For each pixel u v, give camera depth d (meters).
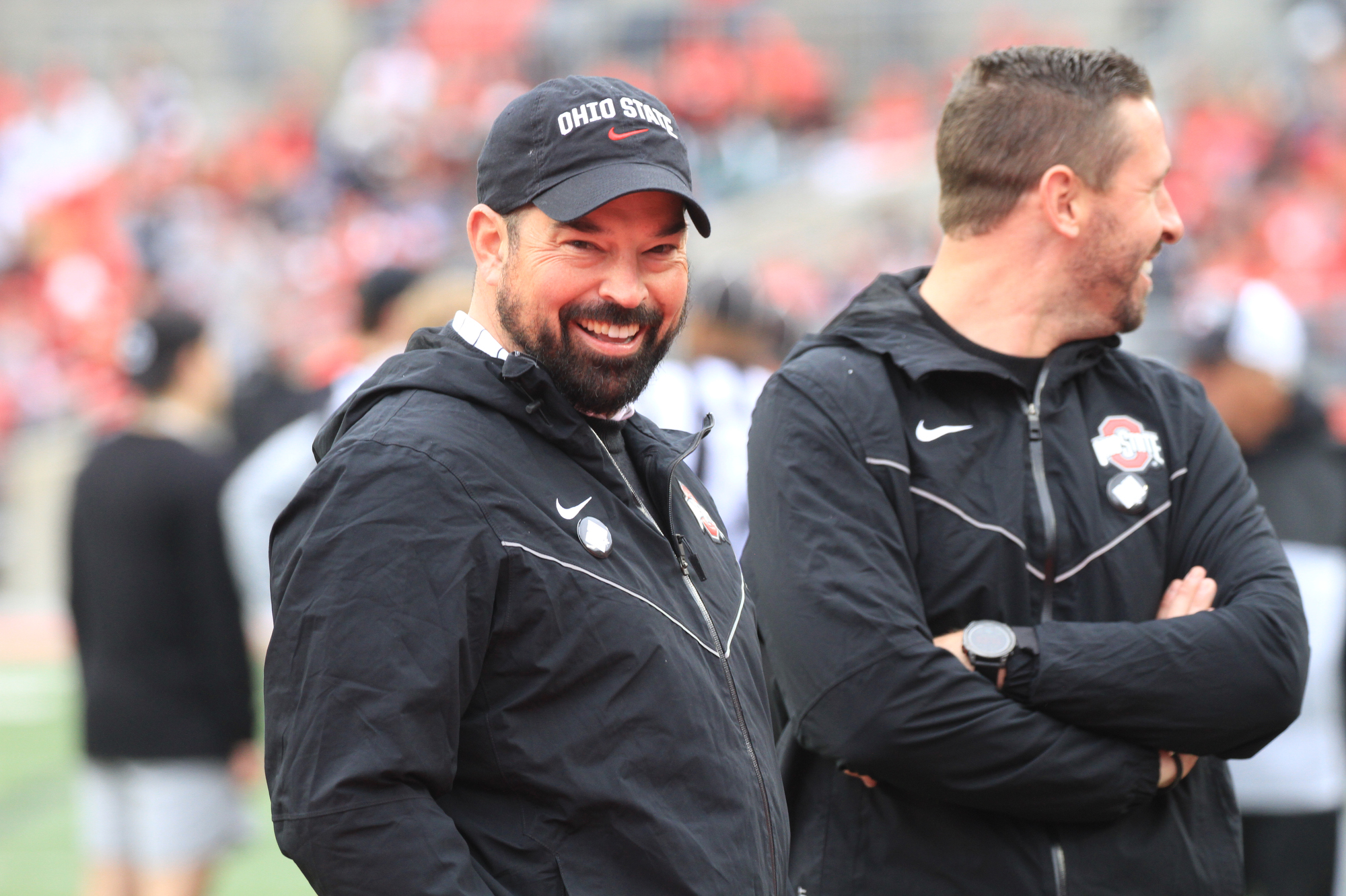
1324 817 12.40
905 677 7.62
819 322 52.97
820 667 7.75
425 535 6.30
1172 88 66.06
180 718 14.59
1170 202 8.53
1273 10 69.44
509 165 6.86
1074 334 8.38
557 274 6.76
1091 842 7.83
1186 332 13.66
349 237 61.72
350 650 6.16
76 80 70.94
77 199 61.16
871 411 8.18
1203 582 8.18
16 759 27.20
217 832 14.95
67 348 53.66
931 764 7.61
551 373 6.89
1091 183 8.16
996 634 7.76
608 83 6.97
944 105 8.69
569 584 6.48
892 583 7.82
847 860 8.13
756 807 6.81
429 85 70.81
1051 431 8.23
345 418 6.89
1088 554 8.04
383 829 6.05
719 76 69.62
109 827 14.74
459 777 6.49
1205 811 8.28
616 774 6.41
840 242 61.56
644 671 6.54
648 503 7.34
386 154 67.19
